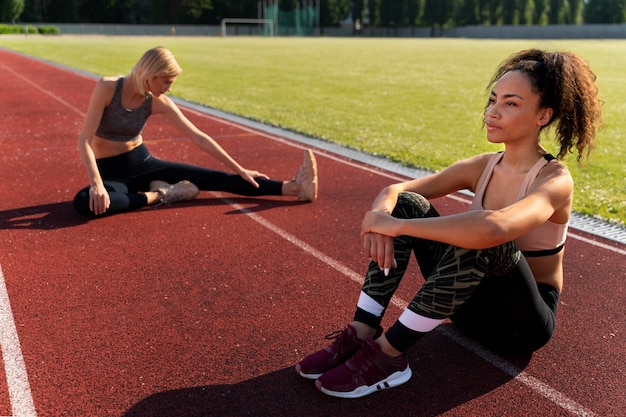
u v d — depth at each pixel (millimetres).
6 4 59062
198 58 25453
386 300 2262
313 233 4145
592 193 5258
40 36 53750
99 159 4531
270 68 20672
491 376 2408
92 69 19172
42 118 9586
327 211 4676
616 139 8258
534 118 2143
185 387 2307
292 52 31438
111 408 2166
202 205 4758
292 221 4406
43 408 2156
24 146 7176
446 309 2076
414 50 35000
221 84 15039
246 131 8328
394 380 2250
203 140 4672
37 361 2465
